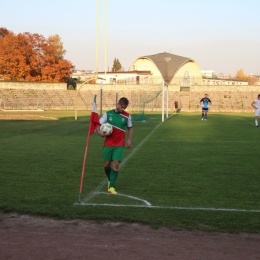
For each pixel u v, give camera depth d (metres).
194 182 9.66
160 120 35.34
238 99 60.44
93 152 14.76
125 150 15.31
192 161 12.81
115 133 8.47
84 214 6.86
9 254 5.18
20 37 64.44
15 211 7.07
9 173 10.63
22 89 61.25
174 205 7.52
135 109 58.66
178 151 15.12
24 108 57.84
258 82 97.94
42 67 66.69
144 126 28.22
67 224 6.40
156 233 5.99
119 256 5.12
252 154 14.38
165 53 85.06
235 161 12.84
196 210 7.16
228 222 6.48
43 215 6.86
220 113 51.97
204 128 26.27
